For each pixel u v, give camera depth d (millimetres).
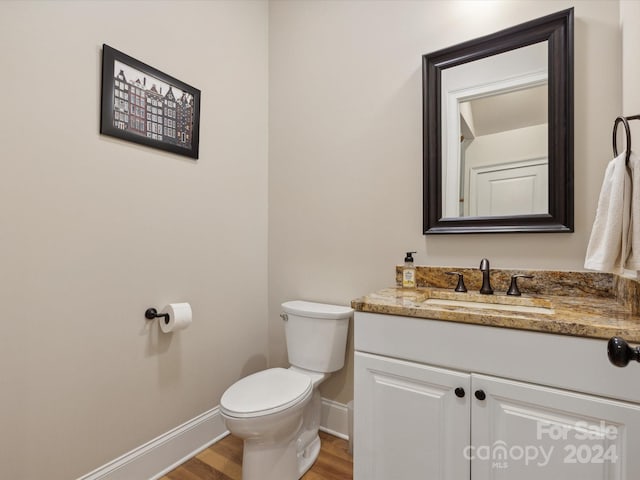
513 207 1382
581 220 1262
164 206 1532
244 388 1402
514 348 915
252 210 2016
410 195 1621
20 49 1084
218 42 1805
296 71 2014
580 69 1264
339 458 1612
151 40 1475
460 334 990
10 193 1066
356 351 1181
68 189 1202
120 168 1363
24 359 1099
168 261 1547
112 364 1335
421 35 1604
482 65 1446
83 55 1240
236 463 1576
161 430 1511
